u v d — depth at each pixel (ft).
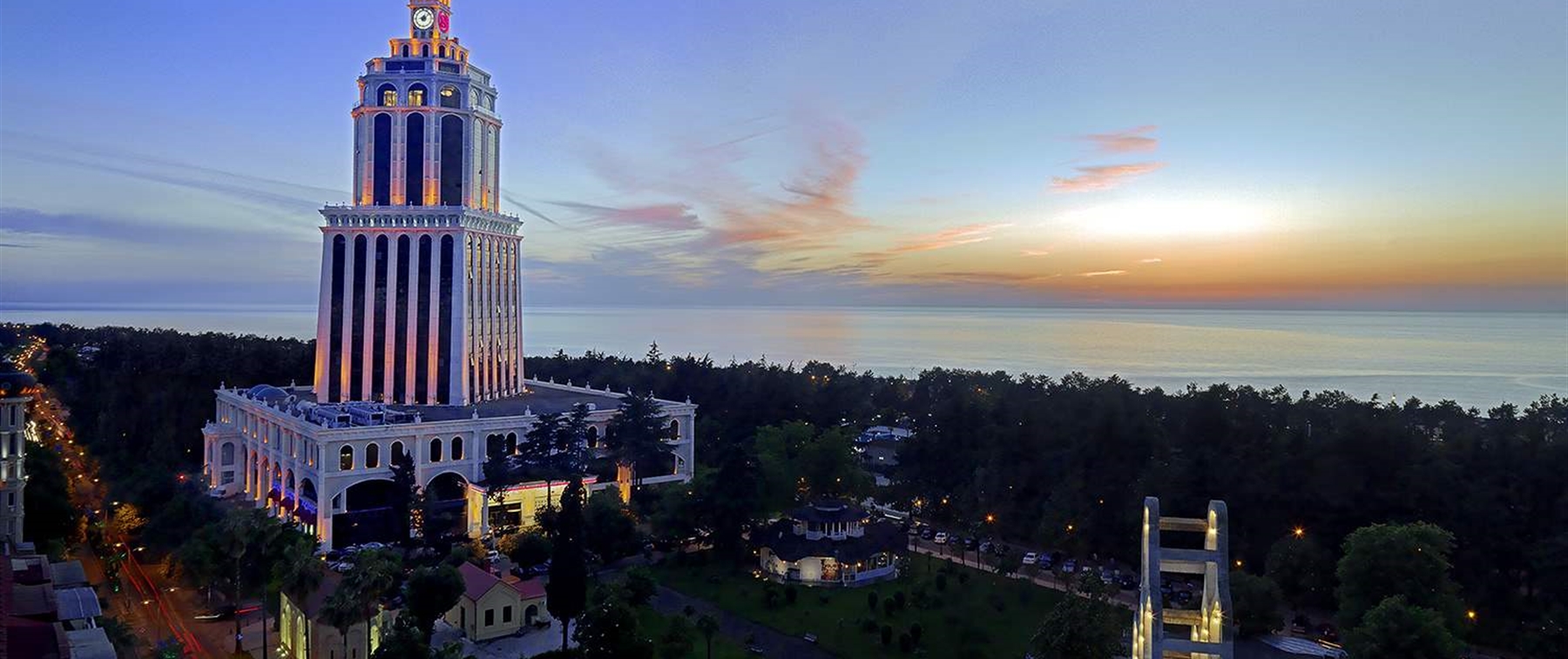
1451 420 573.74
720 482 414.00
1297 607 374.22
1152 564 228.02
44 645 214.07
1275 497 401.70
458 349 574.15
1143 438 454.81
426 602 289.53
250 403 544.21
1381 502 386.93
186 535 391.86
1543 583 339.98
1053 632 259.60
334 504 444.14
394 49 608.19
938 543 458.91
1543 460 373.40
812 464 495.82
